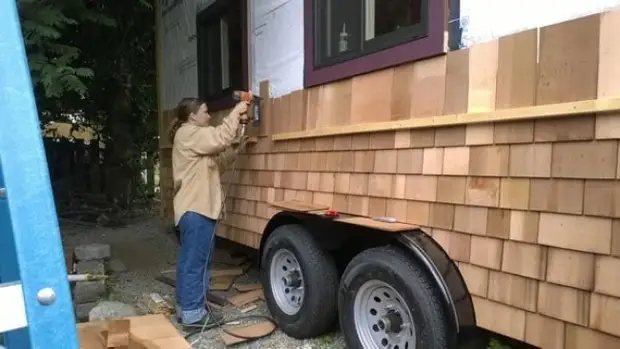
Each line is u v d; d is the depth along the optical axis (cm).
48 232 101
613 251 170
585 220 179
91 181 882
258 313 373
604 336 173
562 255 187
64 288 101
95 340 209
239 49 461
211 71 527
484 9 223
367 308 264
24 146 100
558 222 189
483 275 220
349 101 312
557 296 189
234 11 466
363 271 257
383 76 282
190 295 349
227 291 426
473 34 229
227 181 468
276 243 334
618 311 169
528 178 201
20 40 102
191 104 380
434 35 246
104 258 423
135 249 591
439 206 243
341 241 291
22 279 98
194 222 351
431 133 249
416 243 235
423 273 230
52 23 441
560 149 189
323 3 337
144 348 198
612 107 169
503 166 211
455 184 235
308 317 304
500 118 209
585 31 181
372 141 291
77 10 532
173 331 214
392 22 278
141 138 950
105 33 747
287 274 333
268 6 405
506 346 223
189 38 579
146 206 938
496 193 214
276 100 395
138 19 803
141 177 972
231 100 467
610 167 172
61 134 920
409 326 242
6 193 99
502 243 211
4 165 98
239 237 450
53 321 99
